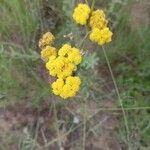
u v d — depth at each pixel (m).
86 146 0.20
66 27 0.18
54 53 0.15
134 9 0.21
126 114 0.20
